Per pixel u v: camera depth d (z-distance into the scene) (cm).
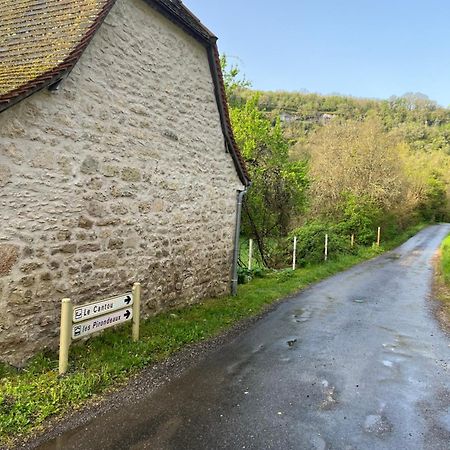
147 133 703
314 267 1642
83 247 585
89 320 514
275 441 371
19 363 502
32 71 503
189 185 837
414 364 593
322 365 571
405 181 3488
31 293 513
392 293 1191
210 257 936
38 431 371
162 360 558
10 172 479
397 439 384
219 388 480
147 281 725
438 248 2938
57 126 532
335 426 403
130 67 654
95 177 598
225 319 785
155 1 683
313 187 2686
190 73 815
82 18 576
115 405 427
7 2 694
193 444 361
